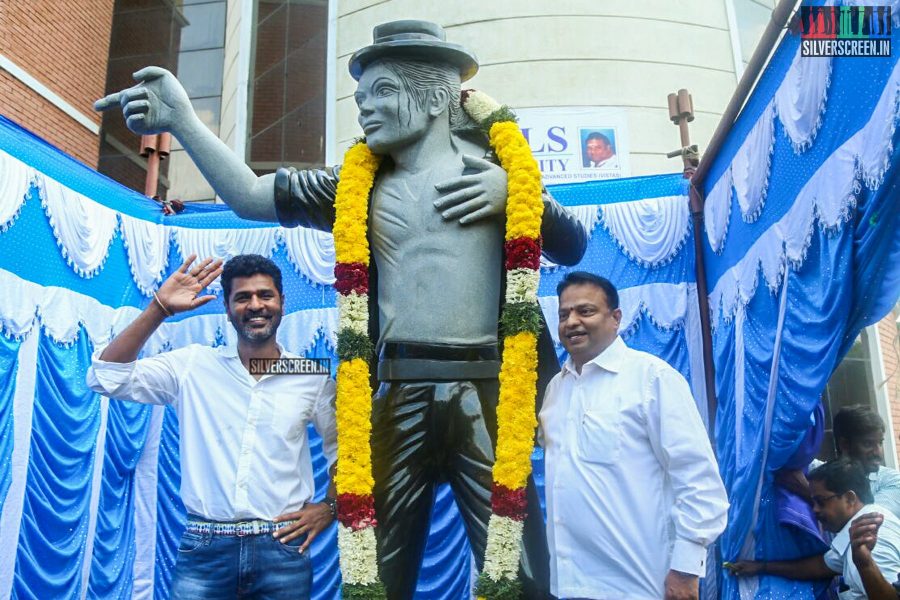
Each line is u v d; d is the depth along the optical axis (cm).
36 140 436
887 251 262
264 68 930
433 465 258
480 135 288
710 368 461
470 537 254
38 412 429
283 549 255
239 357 277
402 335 256
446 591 481
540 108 723
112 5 1036
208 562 253
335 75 808
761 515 365
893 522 310
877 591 277
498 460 242
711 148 433
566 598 233
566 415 248
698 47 768
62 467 443
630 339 485
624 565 225
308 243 525
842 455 372
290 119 918
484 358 257
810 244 312
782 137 338
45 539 429
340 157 780
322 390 280
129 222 510
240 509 253
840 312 284
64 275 452
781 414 340
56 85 912
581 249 292
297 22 947
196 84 1021
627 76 739
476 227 264
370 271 275
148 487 502
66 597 441
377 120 270
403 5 784
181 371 277
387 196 274
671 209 491
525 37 744
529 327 249
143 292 516
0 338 405
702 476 222
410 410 253
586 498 232
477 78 739
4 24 832
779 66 337
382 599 234
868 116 260
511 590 229
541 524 257
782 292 343
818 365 304
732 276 419
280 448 263
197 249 531
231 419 264
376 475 251
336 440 286
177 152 993
